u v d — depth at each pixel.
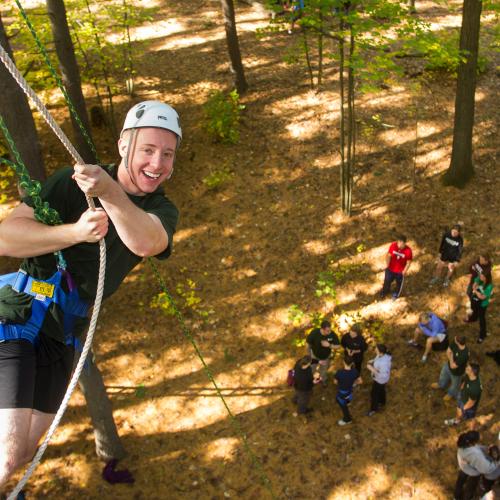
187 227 13.59
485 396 10.46
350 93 11.97
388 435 10.10
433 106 15.77
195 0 22.12
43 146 14.66
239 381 11.11
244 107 15.32
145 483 9.73
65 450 10.15
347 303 12.14
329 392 10.88
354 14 10.30
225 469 9.86
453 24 19.25
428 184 13.96
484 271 10.70
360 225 13.34
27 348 2.00
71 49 12.20
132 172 1.96
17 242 1.70
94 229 1.65
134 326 11.94
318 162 14.62
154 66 17.83
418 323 10.98
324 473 9.70
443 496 9.29
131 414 10.65
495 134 15.00
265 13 20.73
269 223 13.57
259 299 12.33
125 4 15.02
